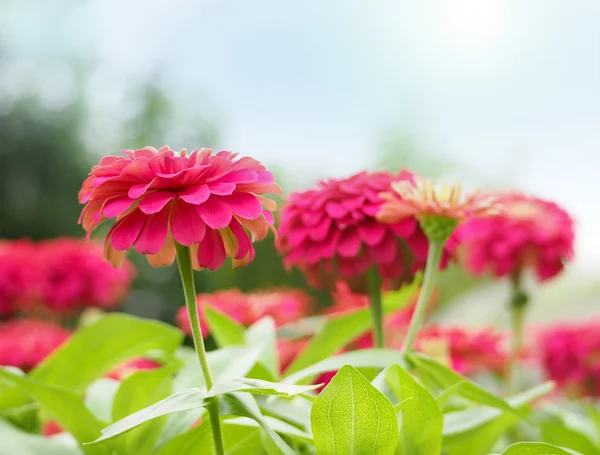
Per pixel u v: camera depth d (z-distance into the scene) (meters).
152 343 0.48
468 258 0.64
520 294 0.60
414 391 0.33
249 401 0.31
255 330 0.51
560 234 0.57
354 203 0.42
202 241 0.30
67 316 1.06
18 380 0.39
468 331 0.66
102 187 0.29
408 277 0.44
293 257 0.45
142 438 0.38
